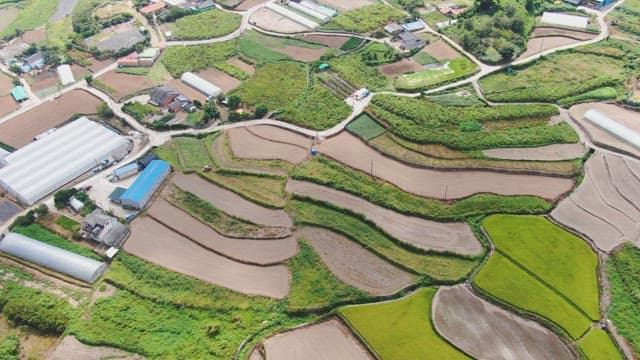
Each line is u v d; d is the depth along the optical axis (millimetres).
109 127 118562
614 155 101000
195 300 80125
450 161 101438
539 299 76625
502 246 84500
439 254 84312
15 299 81750
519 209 90688
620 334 72375
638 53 130000
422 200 93312
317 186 98312
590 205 91312
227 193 98812
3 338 77625
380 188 96625
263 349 72875
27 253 88438
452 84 124812
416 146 106000
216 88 127188
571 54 133000
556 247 84125
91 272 84312
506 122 111000
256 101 123062
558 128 107938
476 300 77562
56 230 93312
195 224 92938
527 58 132125
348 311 76938
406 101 117938
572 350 70625
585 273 80000
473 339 72500
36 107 126750
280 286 81438
